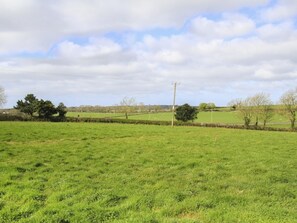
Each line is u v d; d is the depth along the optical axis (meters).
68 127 50.47
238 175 16.36
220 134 44.97
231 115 121.12
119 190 12.68
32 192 11.95
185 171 17.44
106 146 27.73
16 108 98.81
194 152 24.67
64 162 19.61
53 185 13.43
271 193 12.82
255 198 11.98
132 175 16.08
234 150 26.19
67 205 10.52
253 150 26.41
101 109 138.25
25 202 10.98
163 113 131.25
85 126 55.06
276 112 92.00
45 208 10.14
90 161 20.11
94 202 11.02
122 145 28.69
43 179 14.70
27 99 99.06
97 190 12.65
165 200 11.40
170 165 19.28
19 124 55.81
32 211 10.06
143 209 10.49
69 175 15.61
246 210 10.42
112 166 18.55
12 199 11.33
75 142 30.34
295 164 19.78
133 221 9.09
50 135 35.88
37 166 18.11
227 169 18.11
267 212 10.22
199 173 16.77
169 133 44.91
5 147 25.00
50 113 92.62
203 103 142.12
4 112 92.75
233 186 13.98
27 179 14.55
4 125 50.81
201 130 55.12
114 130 47.00
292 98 89.38
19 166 17.30
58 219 9.26
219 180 15.19
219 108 140.50
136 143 30.52
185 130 53.41
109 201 11.17
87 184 13.62
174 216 10.05
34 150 23.89
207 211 10.35
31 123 62.22
